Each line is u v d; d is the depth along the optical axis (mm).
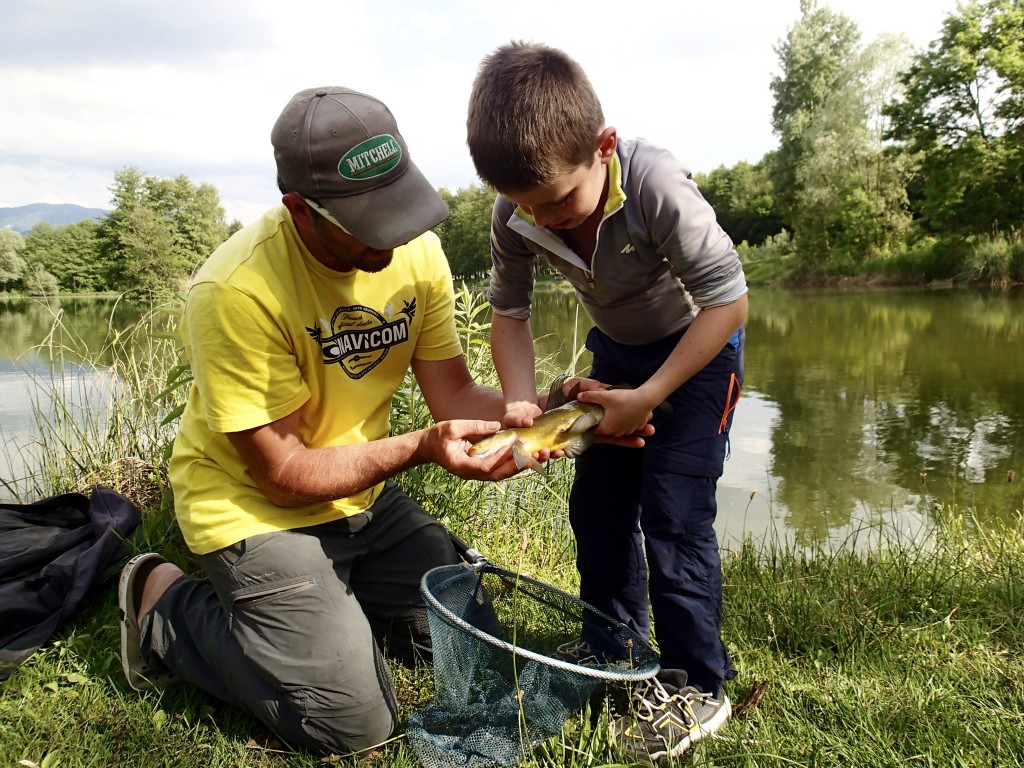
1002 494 6105
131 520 3111
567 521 3982
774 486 6578
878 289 33062
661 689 2168
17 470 4215
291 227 2285
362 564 2604
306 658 2121
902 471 6938
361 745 2156
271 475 2236
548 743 2086
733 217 72000
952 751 1994
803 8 43562
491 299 2779
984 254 29750
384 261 2246
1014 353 13789
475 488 3740
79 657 2549
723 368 2334
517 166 2020
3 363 7078
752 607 2926
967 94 32719
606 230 2273
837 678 2398
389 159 2076
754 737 2102
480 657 2123
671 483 2295
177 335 3688
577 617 2580
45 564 2861
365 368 2490
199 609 2348
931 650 2576
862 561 3645
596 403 2281
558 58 2121
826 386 11477
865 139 38125
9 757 2068
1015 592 2941
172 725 2221
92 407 4207
